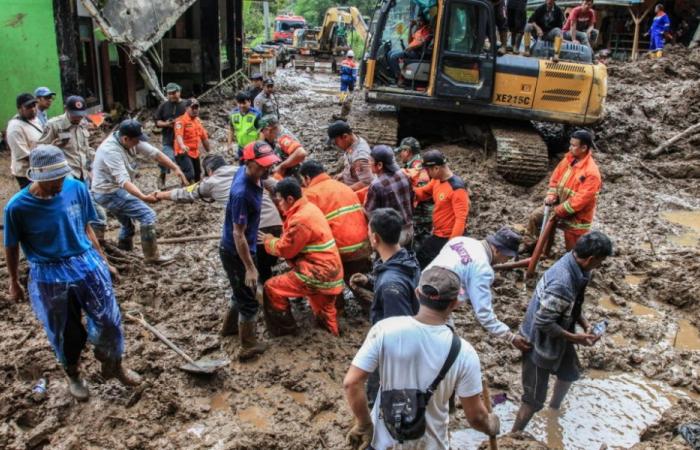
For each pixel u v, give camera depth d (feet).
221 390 15.30
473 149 36.91
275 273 21.18
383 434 9.43
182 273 21.24
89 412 14.11
